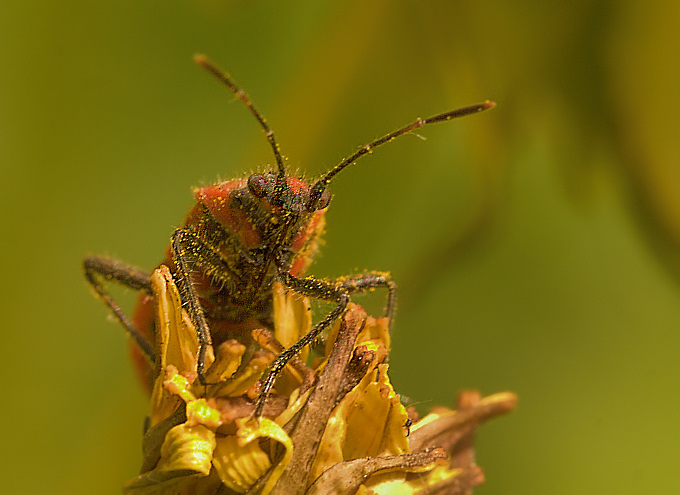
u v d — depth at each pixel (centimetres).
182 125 7
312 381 6
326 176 7
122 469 7
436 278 7
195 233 7
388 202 7
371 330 7
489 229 7
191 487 6
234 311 7
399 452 7
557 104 7
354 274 7
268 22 7
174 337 7
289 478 6
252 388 6
